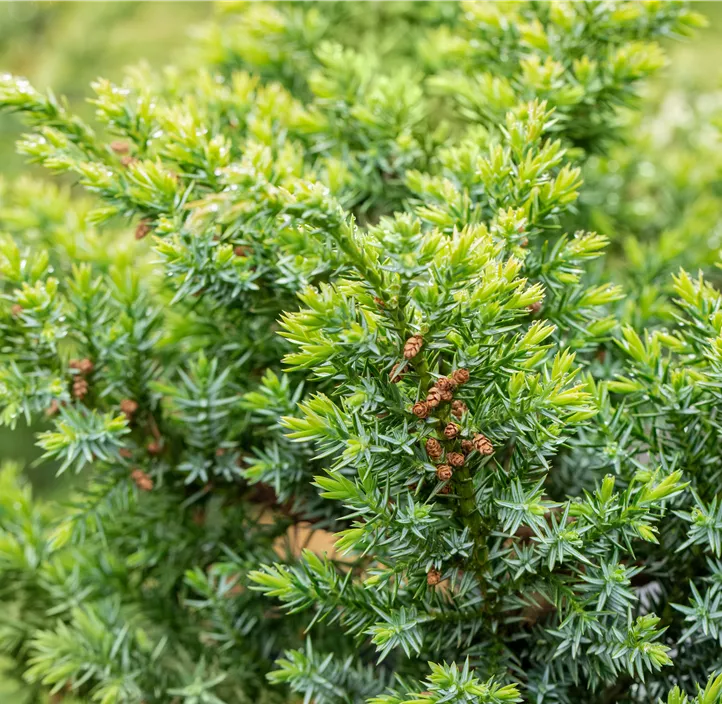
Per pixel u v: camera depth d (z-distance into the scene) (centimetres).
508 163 44
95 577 51
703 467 44
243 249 46
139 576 52
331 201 39
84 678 48
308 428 40
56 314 46
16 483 54
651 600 45
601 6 48
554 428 40
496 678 43
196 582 48
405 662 46
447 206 45
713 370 42
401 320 40
